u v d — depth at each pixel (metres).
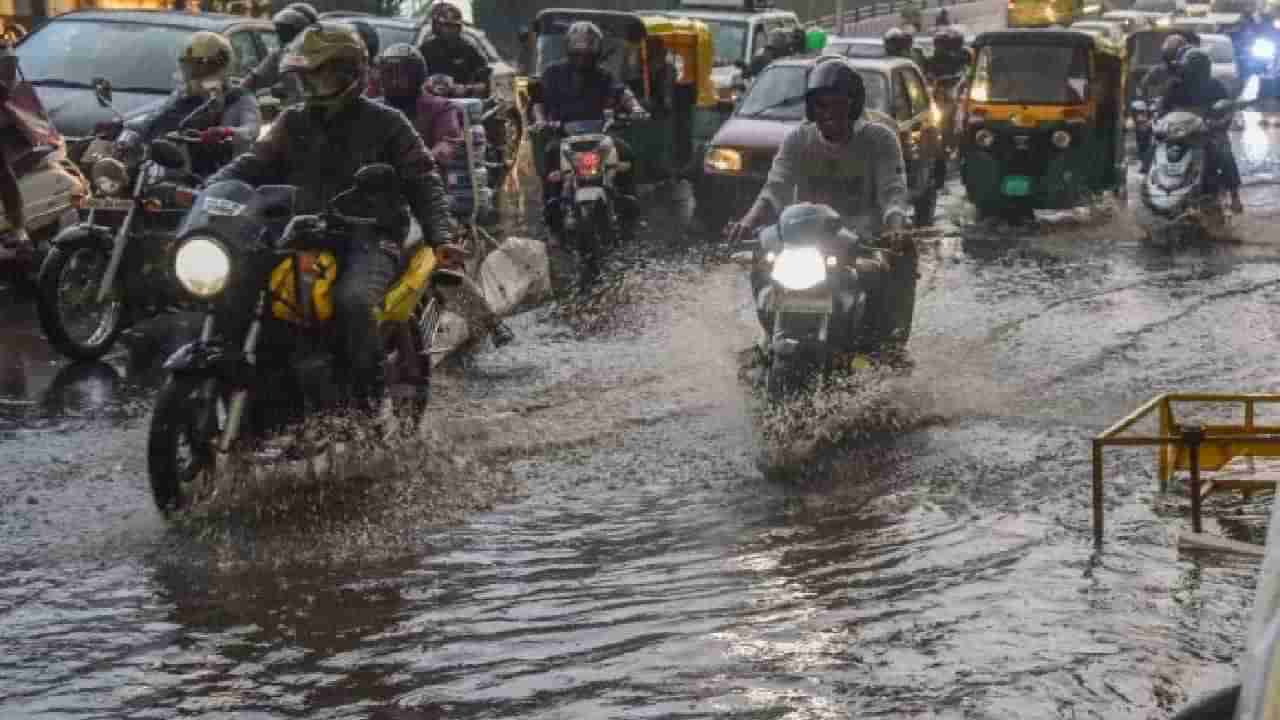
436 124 16.58
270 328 9.52
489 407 11.92
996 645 7.30
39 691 6.88
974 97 26.12
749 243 12.44
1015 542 8.84
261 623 7.64
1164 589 8.02
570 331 15.24
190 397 9.16
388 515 9.33
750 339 14.67
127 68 20.14
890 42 31.34
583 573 8.36
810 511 9.48
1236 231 23.61
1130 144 37.88
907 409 11.83
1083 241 22.89
